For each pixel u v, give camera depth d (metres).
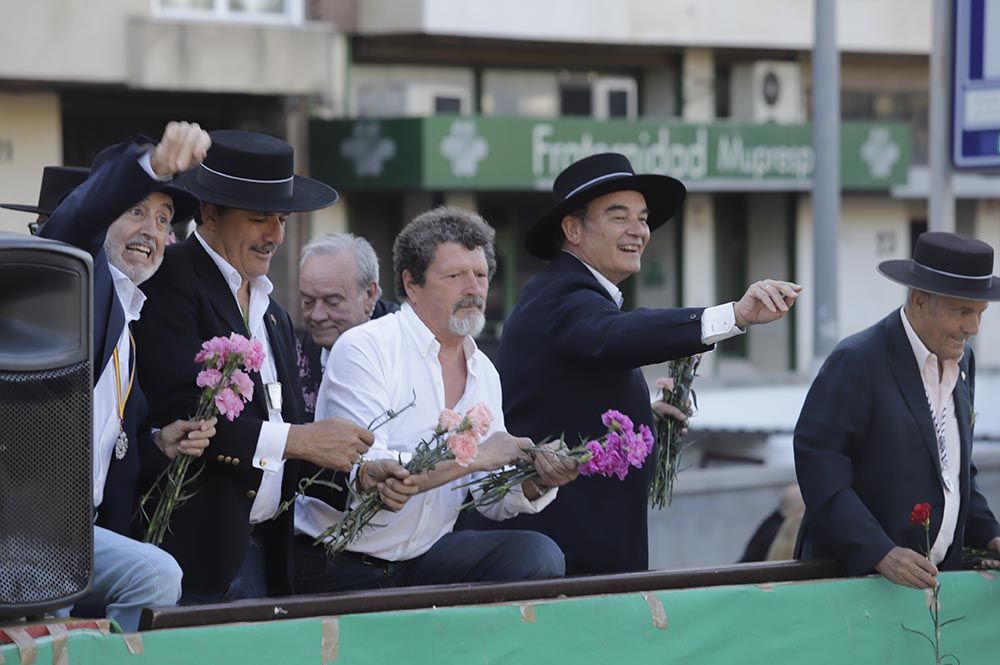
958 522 10.58
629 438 8.96
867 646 9.96
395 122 35.75
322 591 9.39
